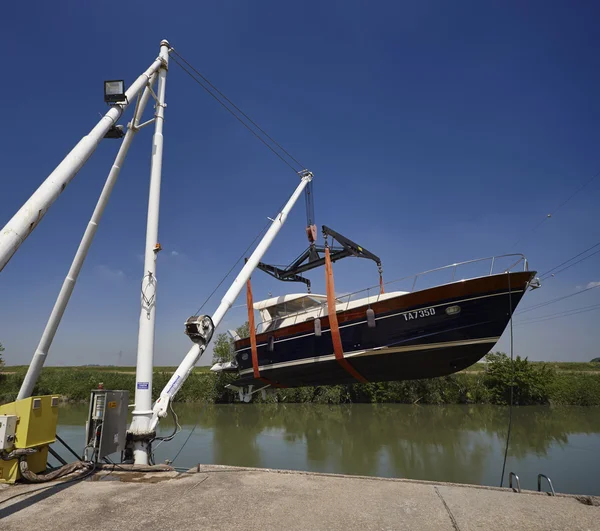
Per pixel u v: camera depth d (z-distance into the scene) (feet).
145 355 23.29
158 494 15.40
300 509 13.58
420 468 51.19
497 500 14.47
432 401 104.47
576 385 102.12
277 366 43.16
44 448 19.02
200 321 27.71
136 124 26.43
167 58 28.04
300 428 78.07
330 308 38.60
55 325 24.72
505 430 75.51
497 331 33.68
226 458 55.52
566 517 12.81
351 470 50.14
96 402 20.67
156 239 24.88
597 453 57.93
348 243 44.04
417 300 34.88
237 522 12.46
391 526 12.12
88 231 25.57
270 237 37.78
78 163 17.02
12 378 115.24
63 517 13.07
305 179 46.44
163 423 83.92
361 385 108.37
